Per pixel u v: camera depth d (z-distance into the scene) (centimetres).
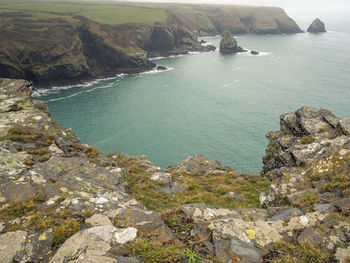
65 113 8269
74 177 1186
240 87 10819
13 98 2219
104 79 12900
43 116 2073
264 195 1280
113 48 13862
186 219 823
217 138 6669
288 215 818
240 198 1447
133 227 752
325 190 1052
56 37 13075
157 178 1608
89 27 14512
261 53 17962
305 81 11306
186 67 14712
